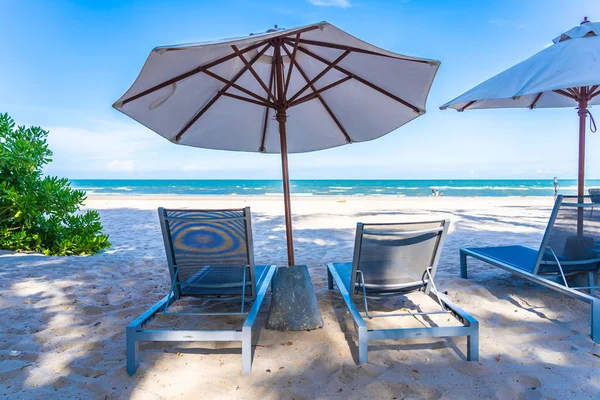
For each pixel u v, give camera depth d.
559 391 2.09
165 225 2.77
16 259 5.31
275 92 3.23
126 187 51.78
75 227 6.49
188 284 2.92
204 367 2.40
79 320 3.20
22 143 6.07
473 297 3.66
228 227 2.72
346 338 2.80
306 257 5.84
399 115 3.41
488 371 2.31
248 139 3.95
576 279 3.69
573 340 2.73
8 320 3.15
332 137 4.02
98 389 2.17
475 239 7.21
